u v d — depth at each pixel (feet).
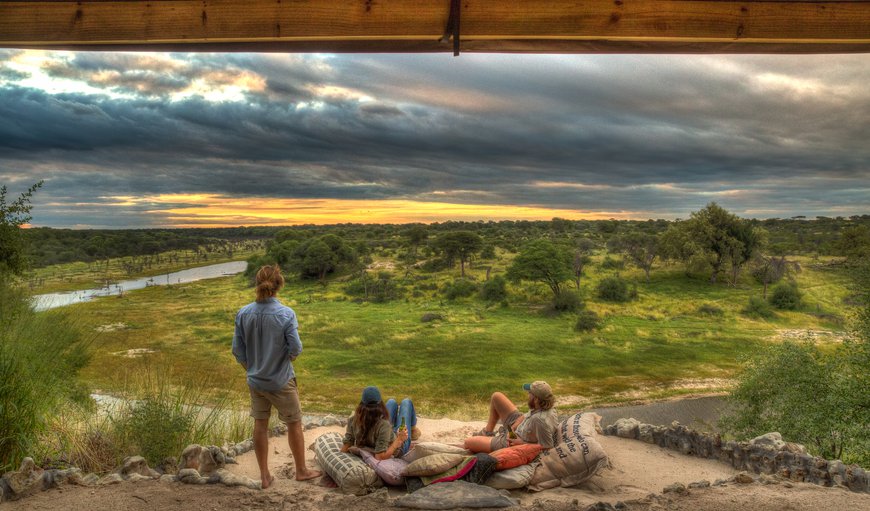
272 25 7.00
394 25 6.95
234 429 21.20
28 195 56.95
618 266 287.48
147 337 153.89
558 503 12.37
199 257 649.61
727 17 7.04
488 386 107.14
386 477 14.43
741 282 244.83
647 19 6.98
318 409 91.35
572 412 91.86
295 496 12.91
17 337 17.60
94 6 7.09
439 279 281.33
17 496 12.29
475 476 14.37
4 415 14.70
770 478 14.11
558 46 7.32
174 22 7.05
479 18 6.93
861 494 12.79
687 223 259.80
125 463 14.51
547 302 209.77
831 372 54.75
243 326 13.71
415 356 132.36
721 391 102.53
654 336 153.69
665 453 20.08
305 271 323.98
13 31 7.16
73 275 430.20
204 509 11.86
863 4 7.13
